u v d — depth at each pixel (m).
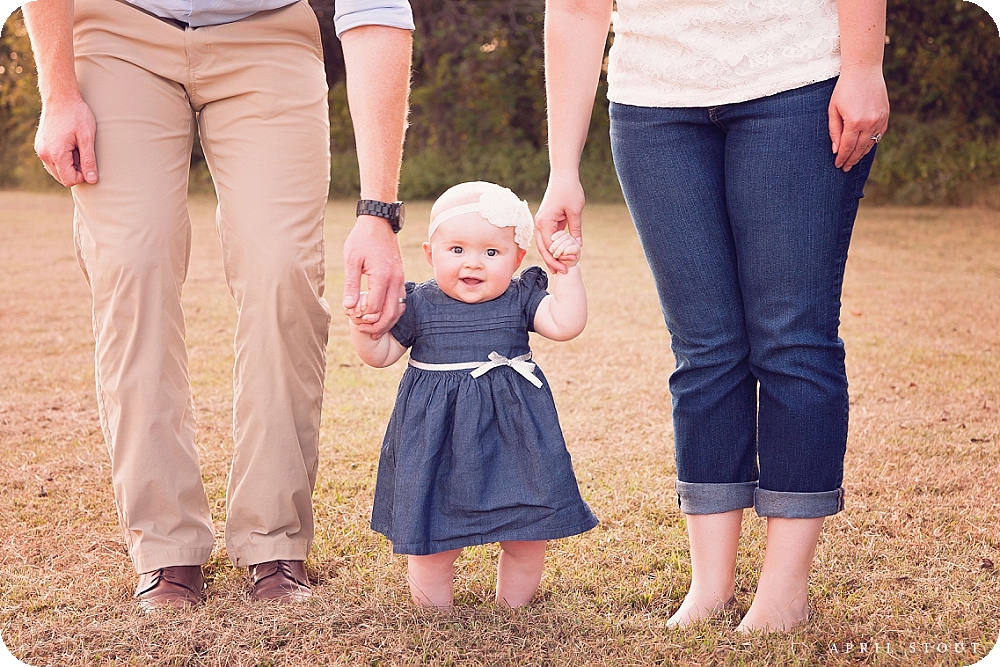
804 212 1.76
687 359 1.95
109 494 2.75
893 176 13.56
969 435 3.21
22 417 3.55
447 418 1.96
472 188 2.03
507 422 1.95
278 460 2.08
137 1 2.02
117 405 2.05
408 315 2.03
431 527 1.92
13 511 2.61
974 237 9.28
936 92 13.97
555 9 1.99
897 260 7.73
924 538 2.36
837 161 1.74
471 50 16.16
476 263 1.97
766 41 1.76
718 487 1.94
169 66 2.04
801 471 1.83
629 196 1.96
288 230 2.05
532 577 2.02
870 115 1.68
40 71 2.01
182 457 2.09
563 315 1.98
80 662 1.78
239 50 2.05
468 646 1.81
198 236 9.85
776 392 1.83
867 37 1.67
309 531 2.17
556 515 1.91
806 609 1.91
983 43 13.24
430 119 17.30
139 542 2.07
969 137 13.82
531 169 16.27
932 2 13.48
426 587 2.00
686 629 1.87
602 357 4.53
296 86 2.09
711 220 1.88
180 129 2.09
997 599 2.03
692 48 1.82
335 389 3.94
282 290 2.03
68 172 1.99
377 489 2.03
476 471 1.92
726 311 1.89
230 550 2.12
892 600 2.02
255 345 2.06
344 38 2.08
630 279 6.99
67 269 7.46
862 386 3.88
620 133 1.95
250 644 1.83
